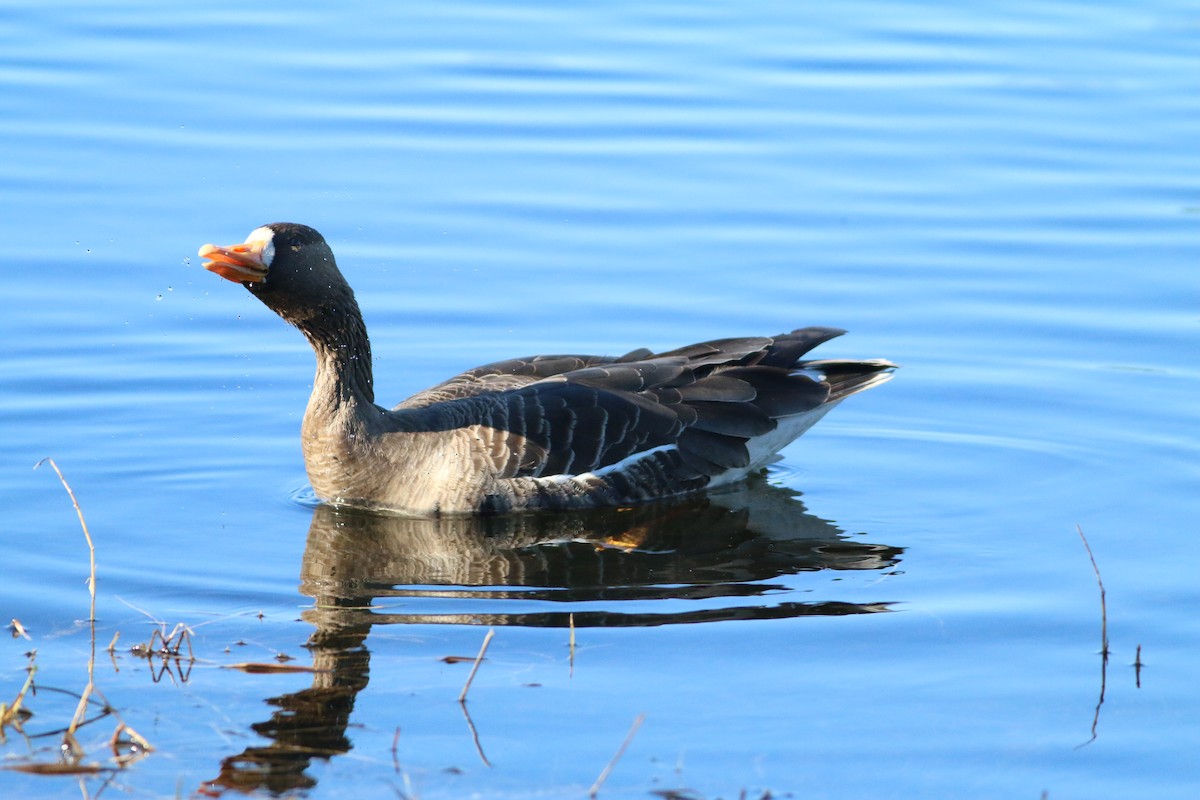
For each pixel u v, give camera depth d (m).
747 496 15.89
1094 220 22.34
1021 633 12.27
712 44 28.03
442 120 24.91
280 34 27.62
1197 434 16.95
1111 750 10.49
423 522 15.10
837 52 27.69
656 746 10.49
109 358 18.84
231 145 23.70
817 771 10.21
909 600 12.95
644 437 15.72
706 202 22.83
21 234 21.08
